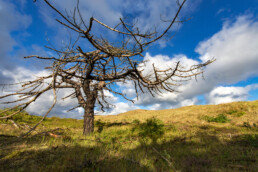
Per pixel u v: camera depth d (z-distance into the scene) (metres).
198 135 6.54
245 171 2.74
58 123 13.58
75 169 2.82
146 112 28.28
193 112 17.91
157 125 7.95
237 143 4.90
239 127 8.52
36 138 5.55
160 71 9.02
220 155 3.73
